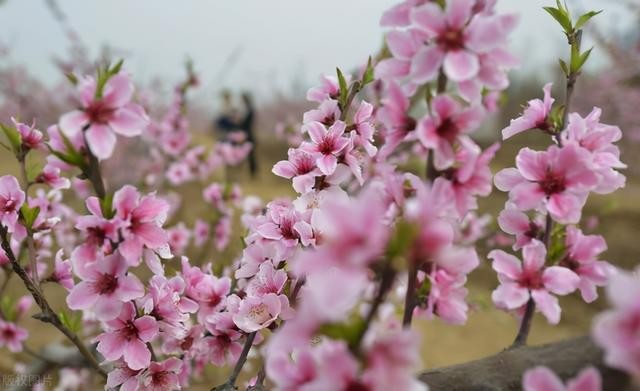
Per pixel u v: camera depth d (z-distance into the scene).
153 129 1.38
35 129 0.36
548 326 1.28
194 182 1.64
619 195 2.05
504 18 0.24
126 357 0.32
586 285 0.31
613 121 2.47
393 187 0.26
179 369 0.35
